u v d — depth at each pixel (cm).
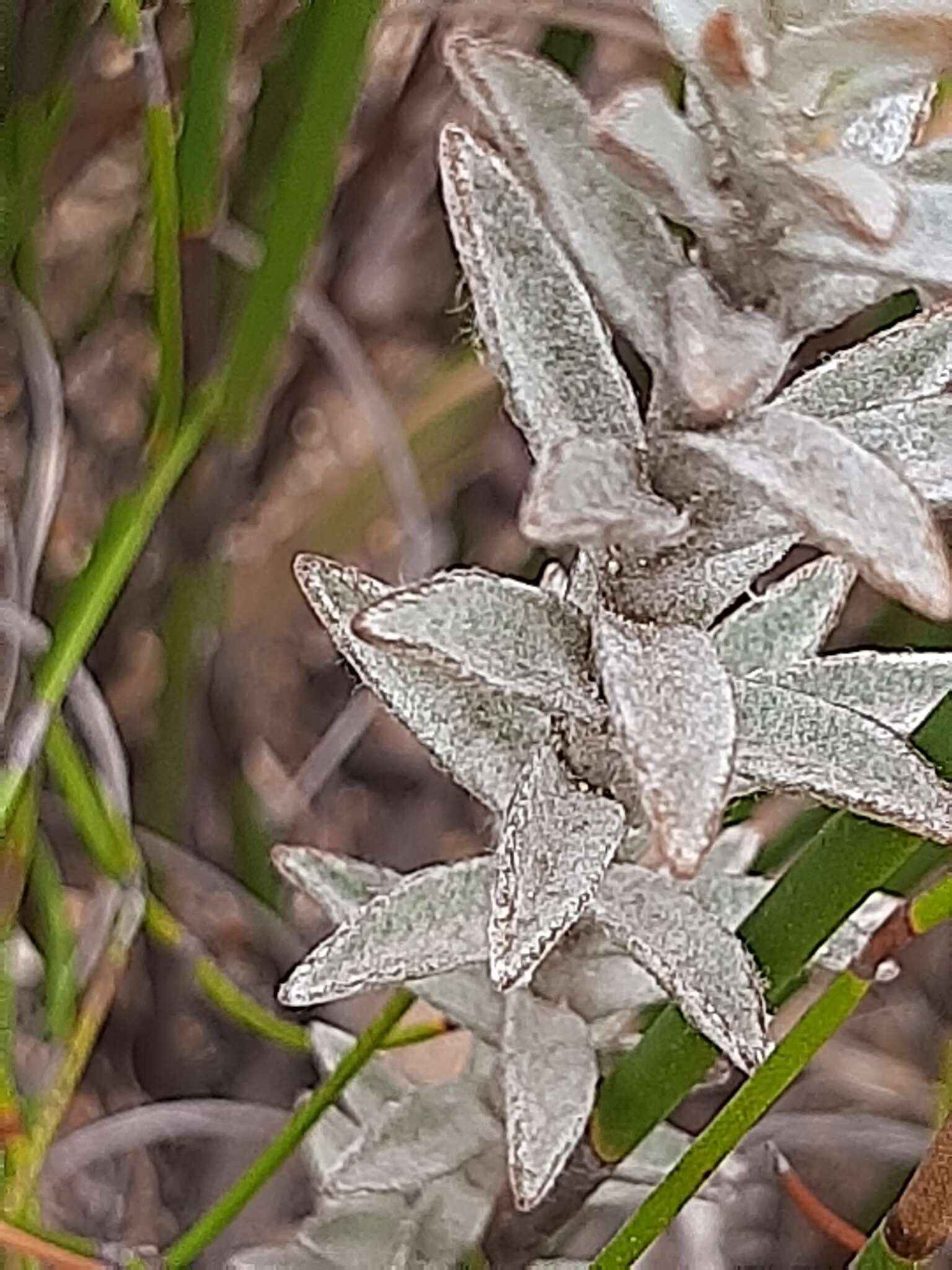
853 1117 12
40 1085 11
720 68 5
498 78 6
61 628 9
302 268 10
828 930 7
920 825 6
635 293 6
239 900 13
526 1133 7
